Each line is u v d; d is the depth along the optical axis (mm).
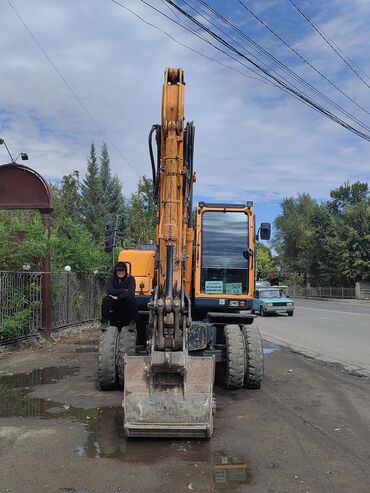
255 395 7895
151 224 32031
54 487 4340
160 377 5766
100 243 25156
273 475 4645
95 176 50062
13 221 13781
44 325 13266
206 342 7816
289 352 13031
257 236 9273
